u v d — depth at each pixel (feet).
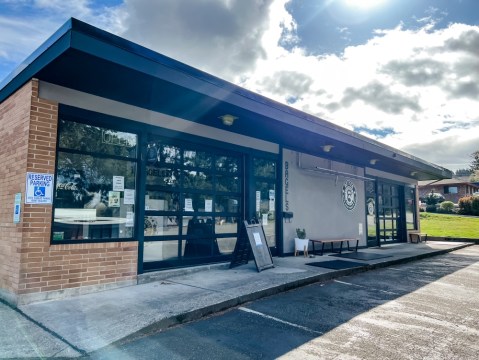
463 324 16.52
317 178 39.22
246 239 27.63
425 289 23.61
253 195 31.35
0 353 12.04
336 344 13.74
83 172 20.26
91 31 15.46
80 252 19.39
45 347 12.51
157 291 19.76
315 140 33.30
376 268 31.27
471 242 58.54
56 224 18.89
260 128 28.55
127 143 22.48
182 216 26.09
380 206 51.37
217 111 23.99
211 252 27.94
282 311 17.79
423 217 106.73
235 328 15.26
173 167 25.80
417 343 14.03
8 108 20.51
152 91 20.22
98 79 18.43
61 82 18.88
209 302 17.51
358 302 19.88
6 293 18.11
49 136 18.62
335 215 41.42
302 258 33.14
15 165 18.90
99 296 18.74
